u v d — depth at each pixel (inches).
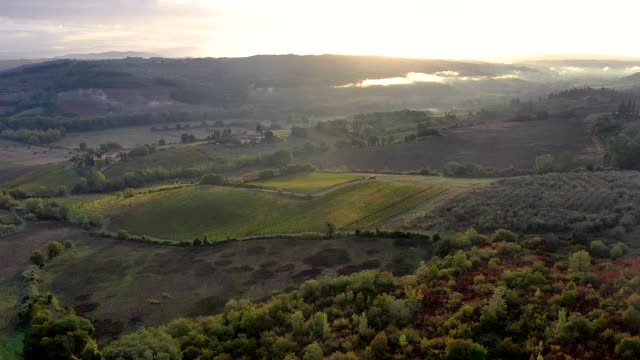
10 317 2711.6
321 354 1855.3
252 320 2257.6
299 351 1966.0
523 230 3063.5
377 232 3462.1
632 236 2684.5
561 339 1685.5
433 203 4050.2
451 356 1664.6
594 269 2239.2
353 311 2239.2
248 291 2933.1
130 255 3710.6
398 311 2089.1
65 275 3390.7
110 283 3216.0
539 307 1935.3
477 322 1887.3
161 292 3029.0
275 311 2378.2
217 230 4210.1
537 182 4119.1
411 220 3703.3
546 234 2938.0
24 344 2300.7
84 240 4148.6
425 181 4958.2
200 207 4746.6
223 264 3371.1
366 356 1795.0
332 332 2069.4
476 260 2568.9
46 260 3659.0
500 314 1907.0
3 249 3988.7
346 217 4065.0
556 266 2356.1
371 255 3186.5
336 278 2657.5
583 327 1700.3
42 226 4630.9
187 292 3002.0
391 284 2459.4
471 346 1669.5
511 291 2059.5
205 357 2014.0
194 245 3791.8
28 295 2910.9
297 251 3422.7
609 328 1695.4
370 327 2043.6
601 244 2508.6
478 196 3897.6
